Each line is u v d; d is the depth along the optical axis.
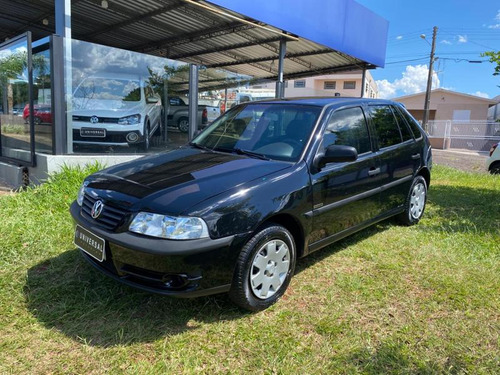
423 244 4.38
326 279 3.49
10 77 6.66
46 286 3.16
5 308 2.83
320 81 40.50
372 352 2.51
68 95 6.03
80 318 2.76
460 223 5.14
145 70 7.00
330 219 3.48
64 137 6.02
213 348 2.51
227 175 2.98
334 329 2.72
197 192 2.72
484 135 28.78
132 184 2.96
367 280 3.47
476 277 3.59
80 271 3.42
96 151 6.48
